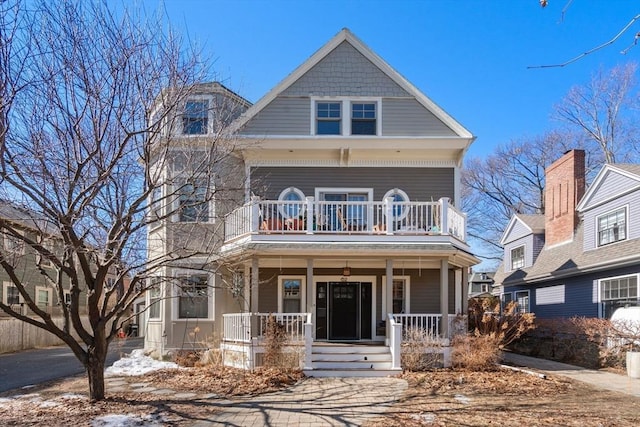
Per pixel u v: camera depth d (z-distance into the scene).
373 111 16.33
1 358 19.23
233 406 8.97
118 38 8.89
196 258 14.17
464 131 15.80
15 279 8.86
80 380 12.29
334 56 16.53
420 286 15.98
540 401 9.38
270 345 12.66
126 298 9.55
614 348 14.06
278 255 13.55
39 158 8.09
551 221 22.89
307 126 16.11
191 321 15.02
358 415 8.28
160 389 10.59
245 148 14.34
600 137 33.12
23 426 7.65
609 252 16.95
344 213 15.59
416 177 15.95
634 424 7.71
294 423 7.82
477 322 14.95
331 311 15.88
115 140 8.98
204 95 11.60
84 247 8.93
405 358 12.76
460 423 7.74
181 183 10.84
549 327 17.28
